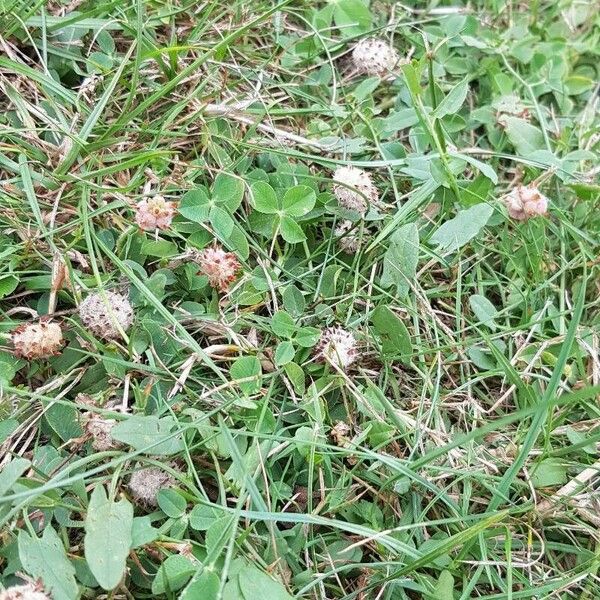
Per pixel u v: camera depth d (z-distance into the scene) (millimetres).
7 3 248
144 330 217
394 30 300
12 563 185
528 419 227
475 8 322
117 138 237
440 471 215
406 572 193
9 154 239
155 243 227
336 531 208
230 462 210
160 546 191
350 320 238
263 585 183
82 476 181
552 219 267
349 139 262
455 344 228
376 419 217
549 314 249
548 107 308
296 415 220
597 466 220
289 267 243
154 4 269
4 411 206
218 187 235
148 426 197
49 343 206
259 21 249
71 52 256
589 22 331
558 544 214
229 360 225
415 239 235
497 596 198
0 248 224
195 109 257
